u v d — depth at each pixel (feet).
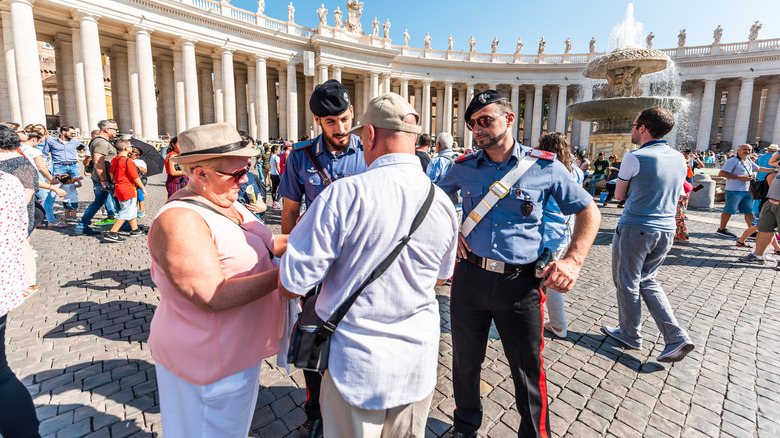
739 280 19.33
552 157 7.29
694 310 15.65
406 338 4.90
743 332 13.82
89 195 44.24
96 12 84.99
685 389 10.53
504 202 7.37
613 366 11.64
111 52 108.58
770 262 22.36
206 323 5.29
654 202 11.22
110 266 20.15
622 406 9.82
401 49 147.74
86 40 83.87
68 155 30.17
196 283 4.81
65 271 19.20
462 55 153.89
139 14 92.02
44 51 138.51
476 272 7.63
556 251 12.68
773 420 9.35
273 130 146.41
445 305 16.62
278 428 9.07
